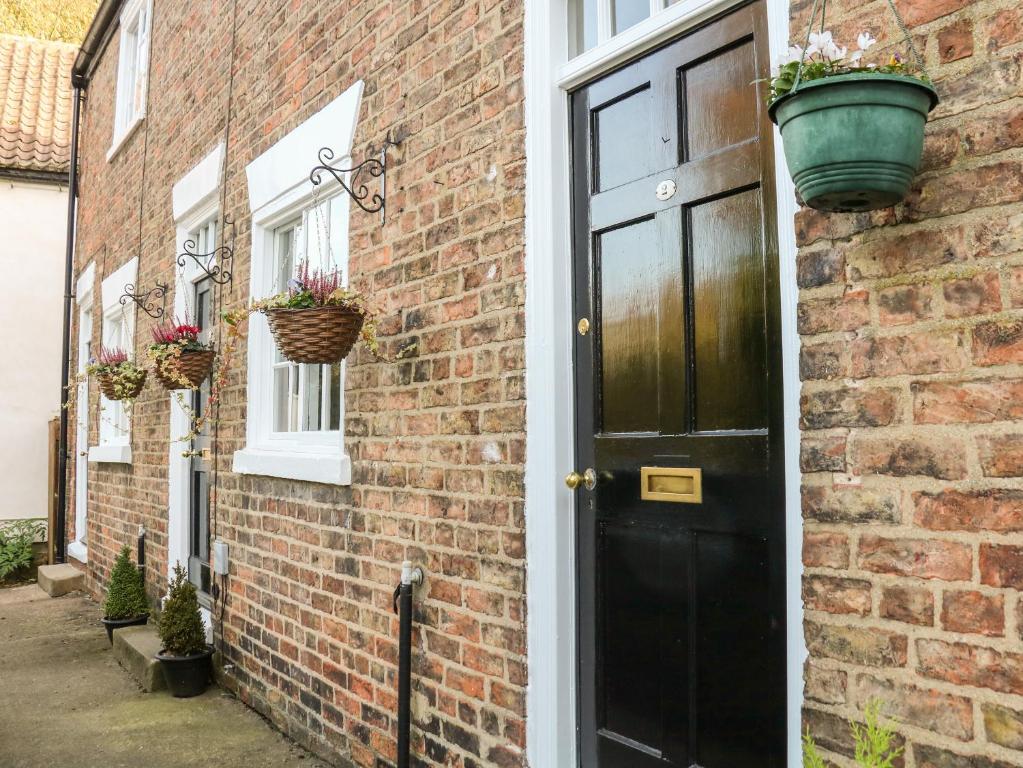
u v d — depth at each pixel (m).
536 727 2.52
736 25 2.20
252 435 4.44
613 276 2.52
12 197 10.48
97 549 7.64
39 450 10.37
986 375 1.54
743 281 2.14
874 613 1.68
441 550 2.95
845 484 1.75
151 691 4.63
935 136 1.64
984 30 1.58
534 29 2.71
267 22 4.56
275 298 3.20
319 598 3.68
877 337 1.71
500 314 2.75
